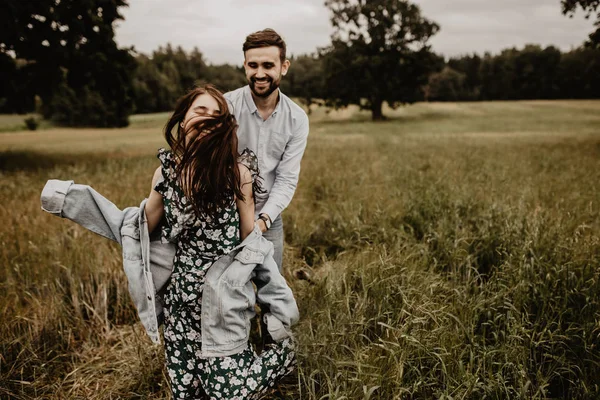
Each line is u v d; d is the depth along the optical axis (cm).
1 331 267
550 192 571
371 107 4769
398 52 4525
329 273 301
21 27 1242
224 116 171
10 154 1614
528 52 9019
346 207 501
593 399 203
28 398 235
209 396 194
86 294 319
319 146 1559
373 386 201
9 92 1406
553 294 272
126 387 241
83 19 1363
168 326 196
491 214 413
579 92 8712
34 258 354
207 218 178
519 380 206
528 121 3959
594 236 352
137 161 1140
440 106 6241
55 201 191
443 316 242
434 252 361
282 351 209
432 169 811
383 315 252
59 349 281
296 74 7844
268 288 206
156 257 198
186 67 10019
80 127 5447
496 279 291
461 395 203
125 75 1560
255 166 192
